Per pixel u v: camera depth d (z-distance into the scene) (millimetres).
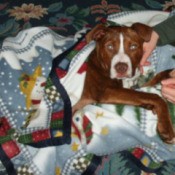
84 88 1386
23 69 1396
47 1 2023
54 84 1346
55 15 1938
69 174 1289
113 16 1548
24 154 1271
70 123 1278
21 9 1975
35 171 1254
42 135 1262
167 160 1330
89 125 1277
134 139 1285
